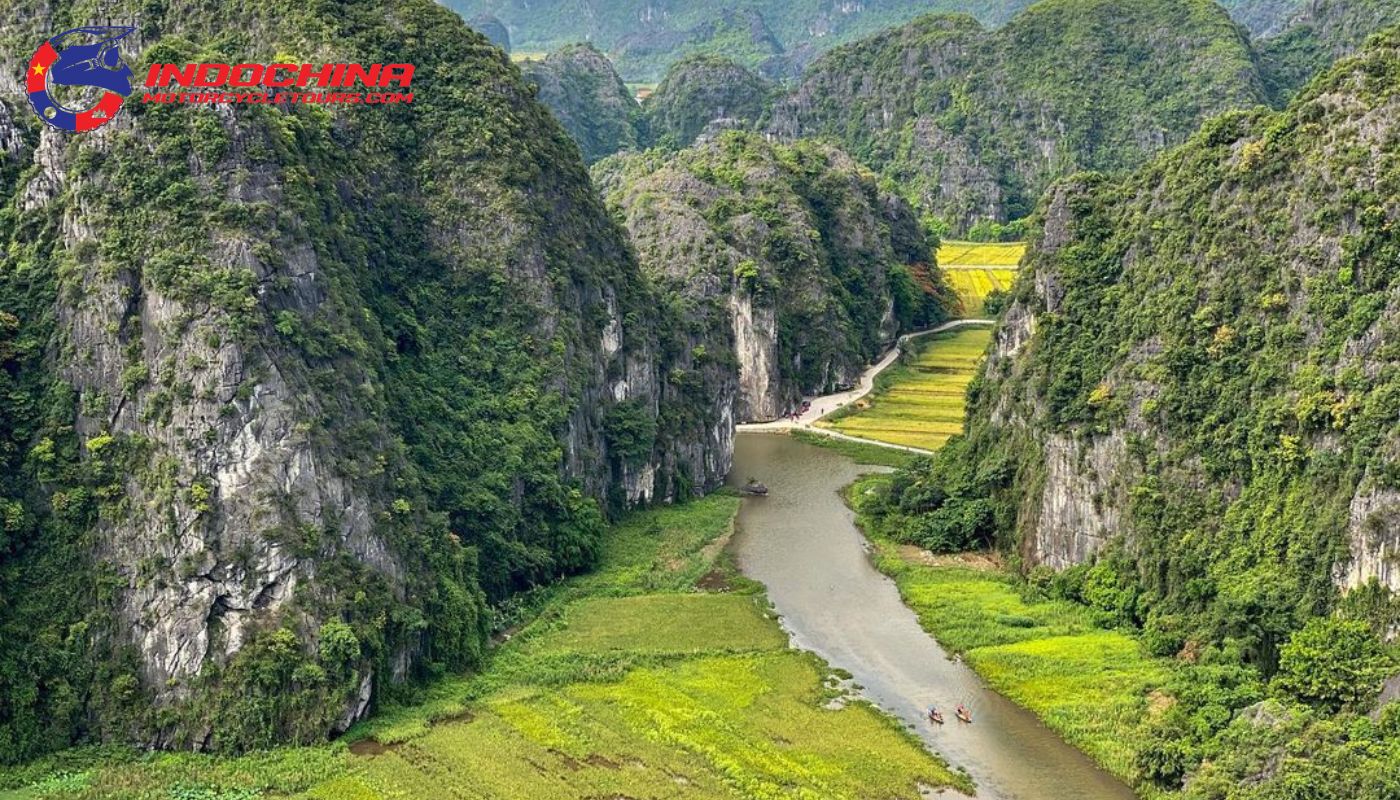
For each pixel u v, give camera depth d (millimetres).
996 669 92562
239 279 84938
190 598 79188
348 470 86438
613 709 85500
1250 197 103500
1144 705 83875
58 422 83625
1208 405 99250
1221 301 101438
